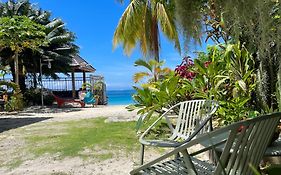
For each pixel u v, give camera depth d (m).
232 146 1.46
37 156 4.05
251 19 2.23
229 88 4.43
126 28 10.14
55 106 15.55
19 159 3.94
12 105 12.43
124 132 5.54
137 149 4.20
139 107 5.18
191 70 4.98
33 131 6.32
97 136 5.27
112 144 4.55
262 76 3.76
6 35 11.71
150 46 10.52
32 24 12.01
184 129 2.94
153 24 10.30
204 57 4.75
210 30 4.16
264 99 3.82
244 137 1.44
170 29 9.11
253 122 1.42
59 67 18.58
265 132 1.55
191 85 4.81
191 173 1.58
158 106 4.95
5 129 6.85
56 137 5.41
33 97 16.58
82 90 18.06
